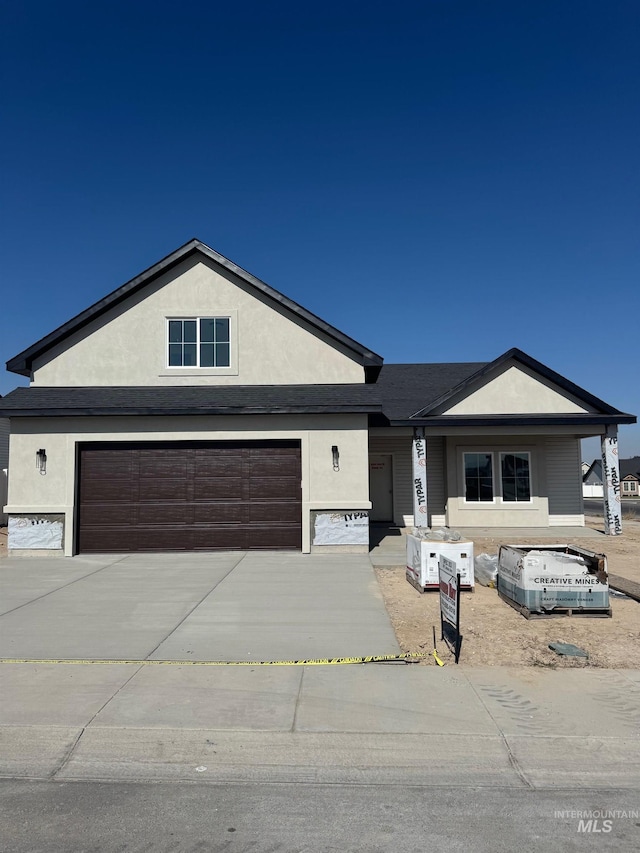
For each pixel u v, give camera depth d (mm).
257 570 11203
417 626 7488
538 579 7902
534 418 16203
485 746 4520
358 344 14484
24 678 5801
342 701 5246
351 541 13156
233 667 6078
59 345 14500
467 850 3340
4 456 21828
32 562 12297
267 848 3357
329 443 13352
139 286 14523
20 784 4082
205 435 13312
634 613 8078
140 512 13297
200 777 4160
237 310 14672
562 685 5594
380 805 3814
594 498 55406
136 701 5254
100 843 3400
